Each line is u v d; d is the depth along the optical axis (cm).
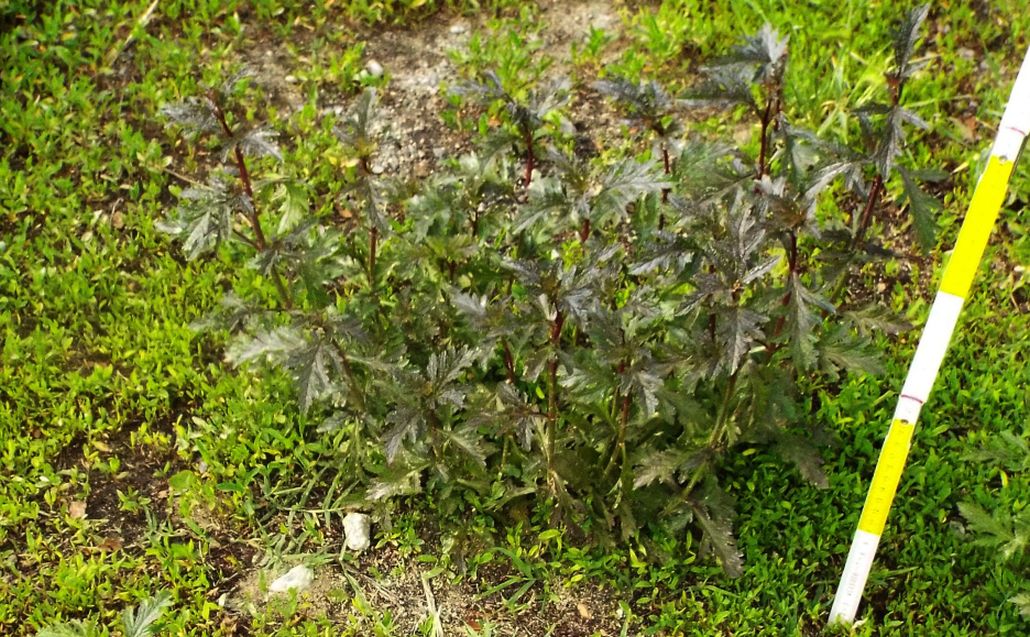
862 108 88
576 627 98
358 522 103
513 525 103
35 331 113
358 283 110
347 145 92
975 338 114
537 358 85
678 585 100
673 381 99
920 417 108
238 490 104
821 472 95
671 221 99
